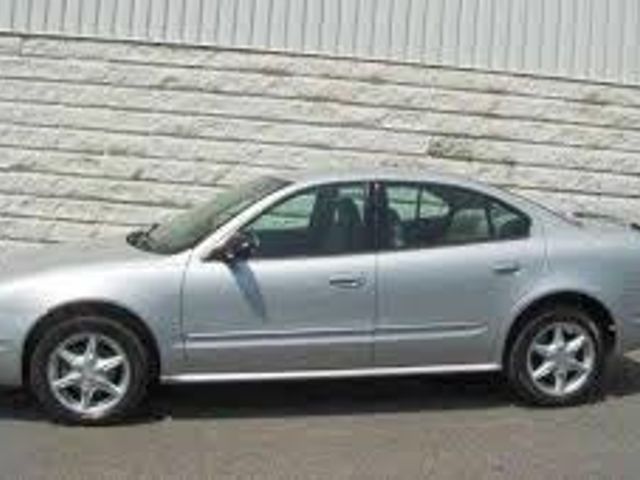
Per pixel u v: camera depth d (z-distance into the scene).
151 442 6.00
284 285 6.43
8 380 6.31
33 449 5.84
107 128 10.26
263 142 10.31
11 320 6.24
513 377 6.73
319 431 6.26
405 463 5.65
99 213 10.27
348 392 7.12
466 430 6.29
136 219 10.27
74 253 6.67
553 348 6.75
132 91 10.25
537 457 5.77
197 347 6.37
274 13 10.27
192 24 10.24
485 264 6.65
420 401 6.93
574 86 10.46
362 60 10.32
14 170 10.23
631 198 10.52
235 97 10.28
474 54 10.38
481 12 10.37
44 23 10.20
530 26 10.41
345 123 10.34
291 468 5.55
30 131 10.22
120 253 6.56
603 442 6.07
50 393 6.26
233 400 6.91
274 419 6.50
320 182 6.63
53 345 6.24
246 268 6.41
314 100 10.31
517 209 6.82
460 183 6.79
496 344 6.69
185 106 10.27
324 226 6.57
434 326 6.60
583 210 10.51
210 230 6.50
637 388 7.29
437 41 10.35
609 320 6.82
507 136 10.43
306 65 10.30
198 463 5.62
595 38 10.47
